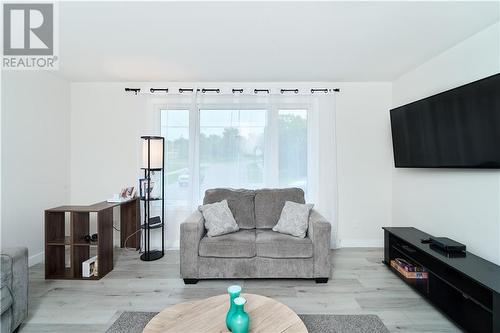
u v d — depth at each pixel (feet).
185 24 7.18
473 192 7.75
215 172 12.03
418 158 9.42
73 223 8.89
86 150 12.25
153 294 7.88
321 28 7.42
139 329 6.22
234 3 6.22
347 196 12.26
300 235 8.99
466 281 6.65
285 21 7.04
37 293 7.88
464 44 8.16
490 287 5.32
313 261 8.54
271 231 9.80
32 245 10.09
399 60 9.77
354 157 12.25
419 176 10.27
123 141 12.34
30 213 10.01
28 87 9.95
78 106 12.20
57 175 11.42
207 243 8.54
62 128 11.71
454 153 7.80
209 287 8.35
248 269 8.54
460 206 8.23
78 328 6.25
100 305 7.25
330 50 8.89
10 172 9.22
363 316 6.73
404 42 8.30
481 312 6.34
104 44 8.38
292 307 7.16
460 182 8.23
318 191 12.03
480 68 7.61
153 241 12.10
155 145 10.82
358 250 11.76
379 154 12.21
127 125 12.34
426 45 8.51
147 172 11.77
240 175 12.03
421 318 6.64
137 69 10.66
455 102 7.72
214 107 12.08
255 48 8.73
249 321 4.66
